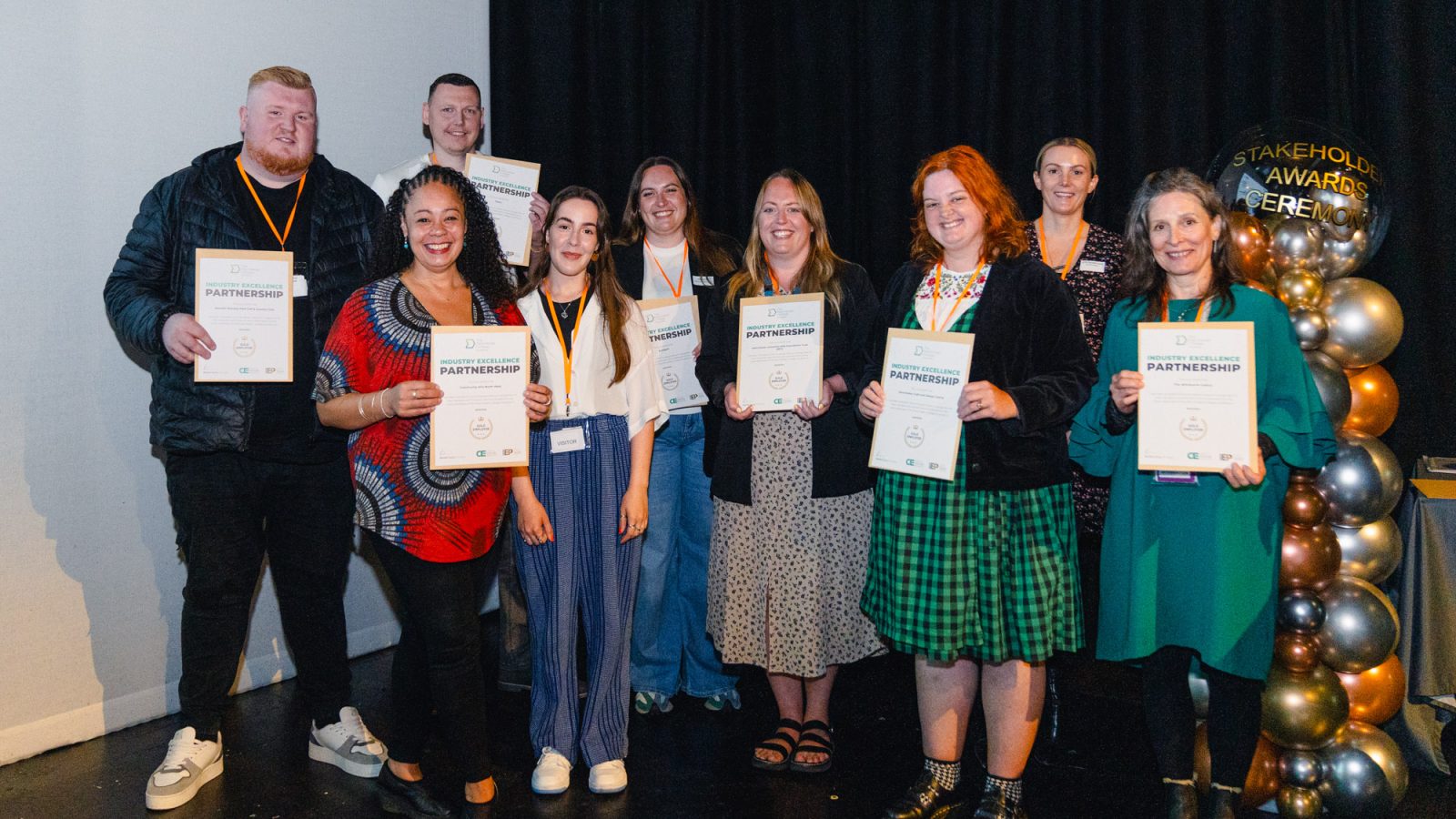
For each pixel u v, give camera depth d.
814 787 2.74
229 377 2.51
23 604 2.91
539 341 2.57
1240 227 2.48
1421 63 2.99
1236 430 2.14
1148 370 2.20
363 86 3.71
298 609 2.81
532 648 2.70
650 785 2.74
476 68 4.16
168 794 2.62
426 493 2.32
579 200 2.56
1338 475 2.48
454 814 2.56
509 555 3.38
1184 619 2.23
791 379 2.62
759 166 4.13
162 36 3.13
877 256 3.88
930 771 2.57
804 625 2.65
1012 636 2.35
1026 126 3.61
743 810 2.61
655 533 3.11
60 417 2.97
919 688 2.57
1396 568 2.69
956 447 2.30
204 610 2.70
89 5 2.96
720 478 2.75
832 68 3.95
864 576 2.72
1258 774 2.49
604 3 4.15
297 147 2.62
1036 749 2.97
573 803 2.64
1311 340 2.48
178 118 3.18
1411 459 3.08
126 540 3.12
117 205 3.06
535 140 4.18
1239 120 3.32
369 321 2.33
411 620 2.43
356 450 2.35
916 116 3.77
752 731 3.10
